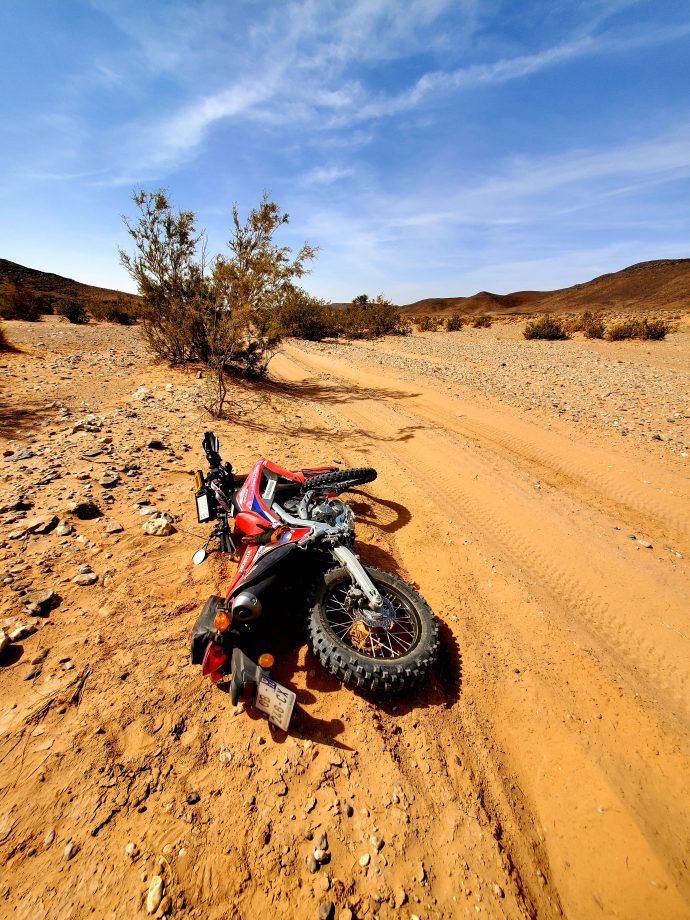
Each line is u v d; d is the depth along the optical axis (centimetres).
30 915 172
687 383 1212
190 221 1109
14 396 849
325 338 3156
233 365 1306
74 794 214
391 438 784
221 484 435
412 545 451
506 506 534
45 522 414
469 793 233
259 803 218
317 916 178
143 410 830
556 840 218
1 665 278
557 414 909
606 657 321
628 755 255
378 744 253
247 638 284
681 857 209
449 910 186
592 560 430
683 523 496
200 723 255
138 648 297
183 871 189
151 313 1192
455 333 3606
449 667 310
